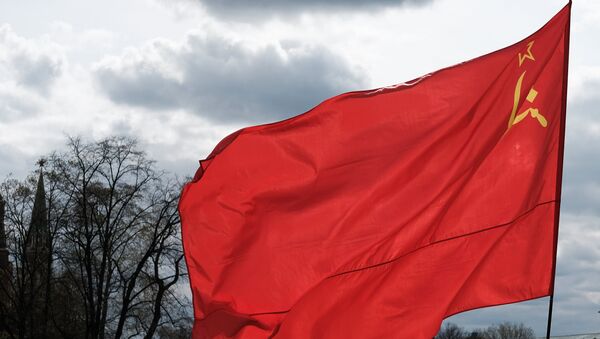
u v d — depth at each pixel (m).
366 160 15.95
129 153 72.94
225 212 15.95
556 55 16.42
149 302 70.69
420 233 15.88
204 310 16.06
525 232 15.96
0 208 72.06
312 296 15.85
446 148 16.06
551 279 15.83
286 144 15.91
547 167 16.14
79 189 71.50
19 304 70.12
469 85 16.22
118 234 73.62
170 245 72.31
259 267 15.92
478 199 16.03
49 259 69.75
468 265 15.84
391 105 16.05
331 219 15.88
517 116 16.23
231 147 15.92
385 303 15.73
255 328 15.96
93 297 73.56
